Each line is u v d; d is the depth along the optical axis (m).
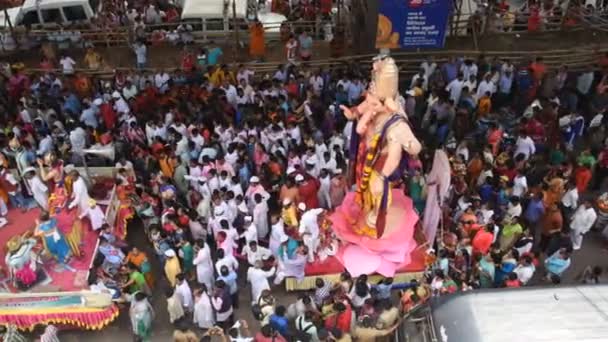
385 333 12.09
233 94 18.45
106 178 16.06
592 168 16.62
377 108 11.55
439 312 10.75
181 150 16.08
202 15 22.52
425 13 18.62
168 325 14.12
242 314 14.31
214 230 14.41
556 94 19.44
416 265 14.13
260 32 21.31
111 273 13.73
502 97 19.47
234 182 15.12
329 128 17.70
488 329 9.97
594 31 22.72
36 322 13.29
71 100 18.33
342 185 15.05
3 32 22.06
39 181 15.00
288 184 15.02
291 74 19.22
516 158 15.95
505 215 14.69
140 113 18.56
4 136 16.69
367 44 20.59
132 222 16.62
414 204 15.35
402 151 11.87
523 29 22.88
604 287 10.80
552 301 10.45
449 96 18.91
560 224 14.73
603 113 18.47
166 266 13.37
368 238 13.39
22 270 13.26
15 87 19.36
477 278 13.30
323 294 12.70
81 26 22.88
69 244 14.12
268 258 13.80
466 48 21.78
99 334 13.98
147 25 22.77
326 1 23.97
